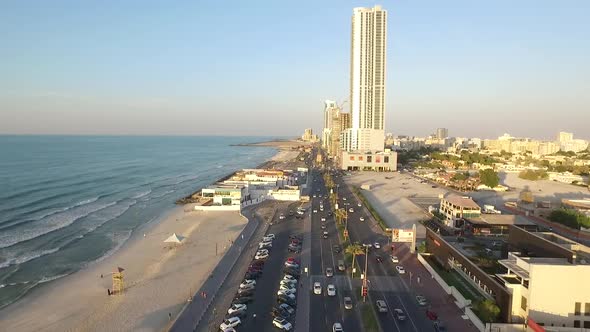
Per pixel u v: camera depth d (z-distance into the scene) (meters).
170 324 63.81
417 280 82.38
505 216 126.50
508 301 60.88
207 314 67.31
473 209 125.44
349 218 142.12
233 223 132.62
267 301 72.62
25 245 110.12
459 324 64.06
